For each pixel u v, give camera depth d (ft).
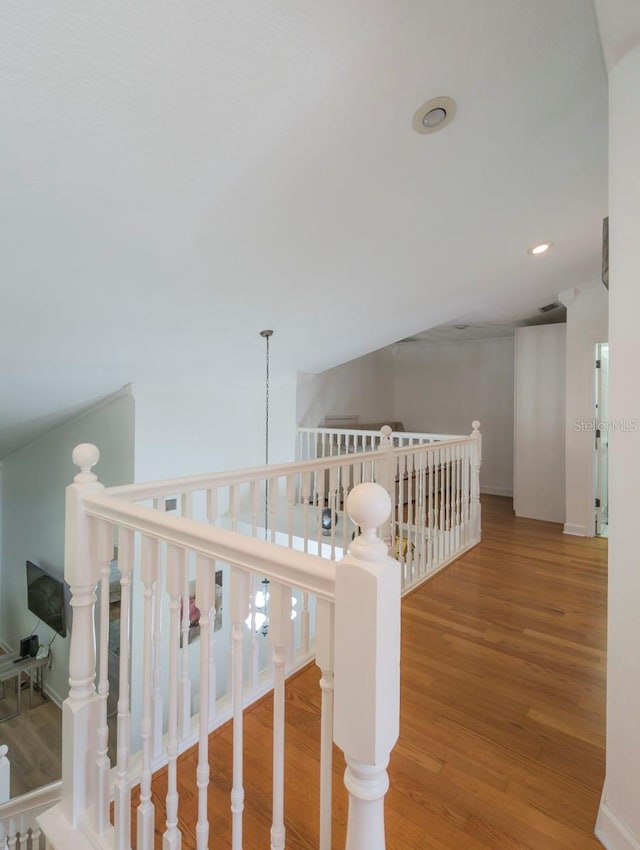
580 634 7.68
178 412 14.99
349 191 7.25
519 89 5.72
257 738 5.31
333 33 4.57
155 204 6.64
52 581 16.49
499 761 4.94
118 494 4.79
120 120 5.20
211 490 6.04
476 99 5.79
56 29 4.18
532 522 15.37
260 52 4.66
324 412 19.98
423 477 10.28
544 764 4.89
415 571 9.96
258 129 5.65
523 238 10.11
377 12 4.45
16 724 15.83
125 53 4.47
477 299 13.98
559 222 9.50
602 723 5.54
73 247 7.22
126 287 8.72
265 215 7.45
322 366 17.43
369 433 15.64
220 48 4.56
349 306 12.23
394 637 2.37
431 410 23.38
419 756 5.01
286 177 6.64
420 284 11.78
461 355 22.22
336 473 7.86
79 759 4.32
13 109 4.83
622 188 3.75
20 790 13.19
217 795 4.57
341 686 2.43
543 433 15.60
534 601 8.99
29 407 13.99
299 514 15.28
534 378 15.76
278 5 4.23
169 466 14.75
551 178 7.82
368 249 9.34
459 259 10.70
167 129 5.41
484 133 6.45
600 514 13.88
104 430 14.99
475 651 7.15
